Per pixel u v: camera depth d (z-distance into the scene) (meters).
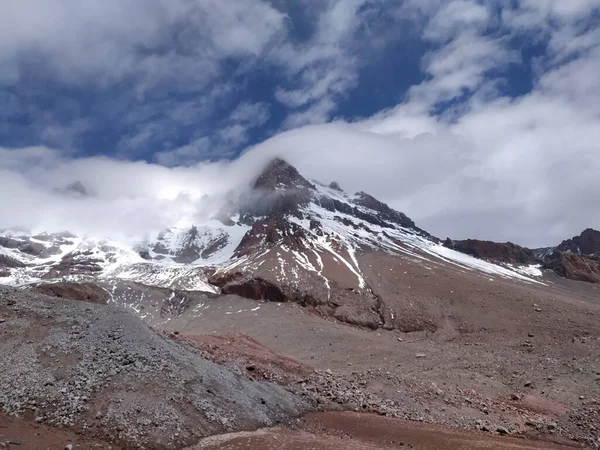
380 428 38.72
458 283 172.75
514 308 148.00
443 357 84.00
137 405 31.12
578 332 123.44
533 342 95.62
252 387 40.19
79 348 35.81
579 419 48.41
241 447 29.94
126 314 42.03
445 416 45.09
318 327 126.62
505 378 65.94
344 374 54.38
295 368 52.28
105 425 29.06
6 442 25.53
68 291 80.31
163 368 35.66
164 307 162.88
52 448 26.16
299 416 39.59
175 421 30.88
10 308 40.44
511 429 44.47
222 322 140.75
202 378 36.62
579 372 63.41
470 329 138.50
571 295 193.62
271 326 129.12
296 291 164.75
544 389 59.34
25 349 35.25
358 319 146.62
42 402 30.05
